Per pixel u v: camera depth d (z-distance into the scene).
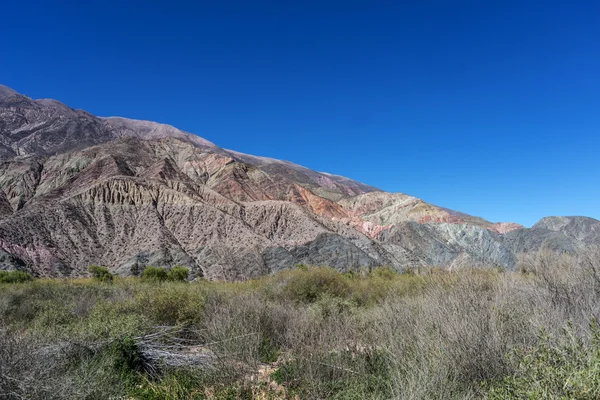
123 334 6.40
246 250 63.91
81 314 10.62
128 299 10.55
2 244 55.78
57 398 4.21
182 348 7.15
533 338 4.37
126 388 5.41
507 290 6.34
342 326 6.88
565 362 2.82
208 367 5.75
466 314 5.03
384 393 4.44
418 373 4.05
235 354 5.71
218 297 10.37
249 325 7.22
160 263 59.31
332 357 5.60
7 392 4.08
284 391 5.29
